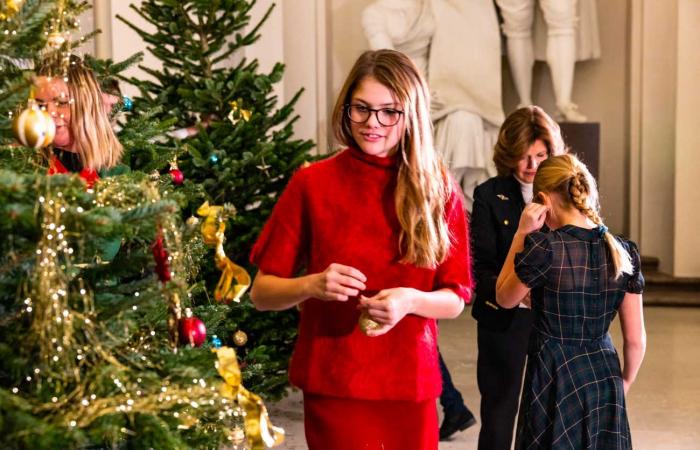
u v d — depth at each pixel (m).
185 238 2.18
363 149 2.55
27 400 1.79
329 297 2.40
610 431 3.08
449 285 2.60
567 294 3.10
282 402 5.88
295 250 2.62
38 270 1.74
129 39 7.76
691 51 10.27
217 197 4.99
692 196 10.34
